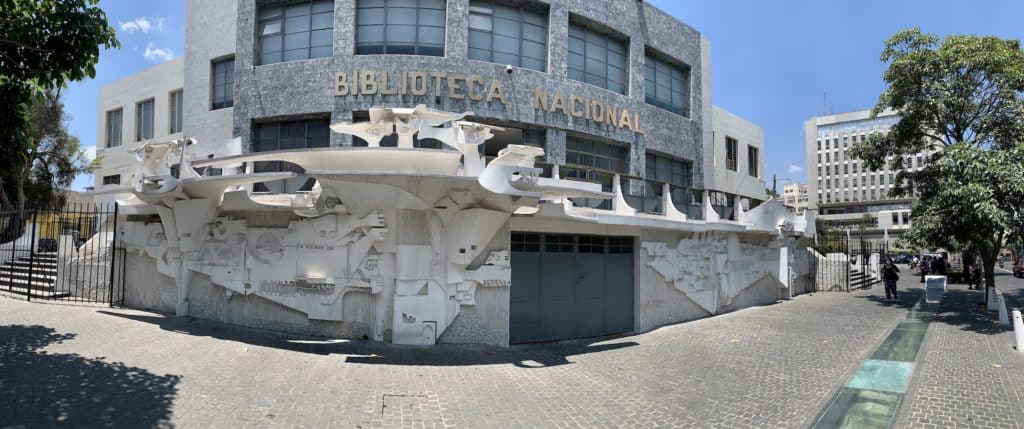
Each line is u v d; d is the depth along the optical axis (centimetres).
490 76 1328
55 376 692
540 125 1386
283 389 691
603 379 816
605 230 1248
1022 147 1338
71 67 733
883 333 1260
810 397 739
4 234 1788
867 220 8125
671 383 799
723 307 1614
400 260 969
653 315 1360
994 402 725
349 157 898
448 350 955
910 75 1655
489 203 975
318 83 1275
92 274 1382
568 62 1504
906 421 647
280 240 1046
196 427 553
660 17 1755
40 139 2305
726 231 1633
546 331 1166
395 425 593
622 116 1566
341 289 995
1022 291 2520
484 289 1038
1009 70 1473
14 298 1348
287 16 1343
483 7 1383
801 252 2273
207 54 1436
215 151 1391
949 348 1087
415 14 1316
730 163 2411
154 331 991
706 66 1945
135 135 1942
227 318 1107
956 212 1356
